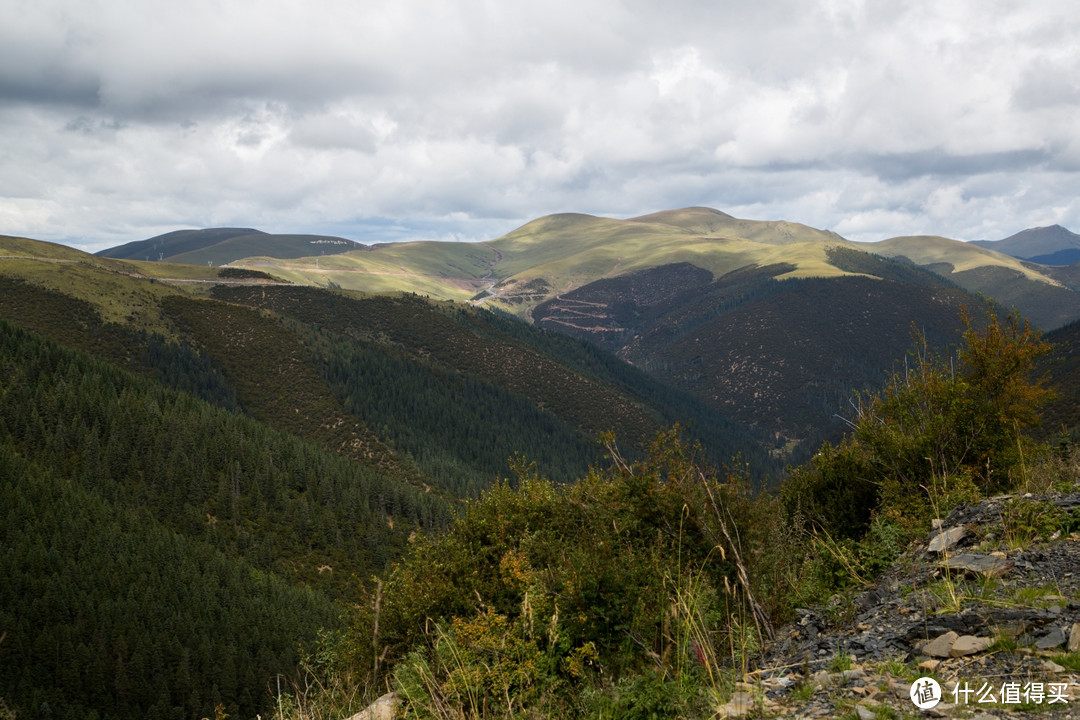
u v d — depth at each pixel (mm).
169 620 75812
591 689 3834
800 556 5625
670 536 5223
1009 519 4941
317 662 6543
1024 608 3559
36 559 80938
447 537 7098
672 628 4137
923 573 4711
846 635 3990
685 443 6055
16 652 68562
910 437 7754
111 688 67188
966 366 7824
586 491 6867
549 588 4879
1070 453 7750
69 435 111250
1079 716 2566
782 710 3164
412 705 4215
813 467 8234
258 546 98125
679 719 3340
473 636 4512
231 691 66000
